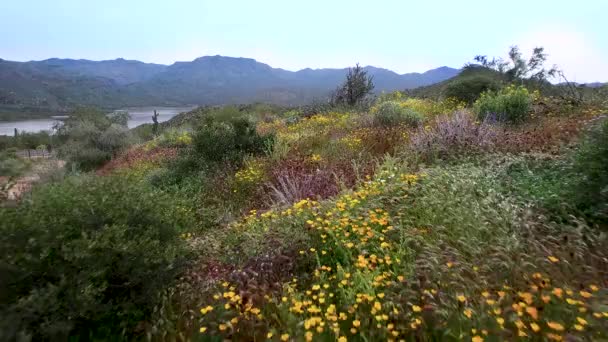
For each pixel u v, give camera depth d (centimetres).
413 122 1030
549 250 308
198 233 561
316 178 623
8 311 248
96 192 379
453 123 726
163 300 310
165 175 930
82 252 280
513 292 268
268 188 695
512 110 873
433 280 288
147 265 314
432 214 403
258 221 501
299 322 260
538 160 523
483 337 228
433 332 246
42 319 263
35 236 283
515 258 297
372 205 435
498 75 1677
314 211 441
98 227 327
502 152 598
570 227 340
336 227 388
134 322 305
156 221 378
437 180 480
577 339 209
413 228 389
